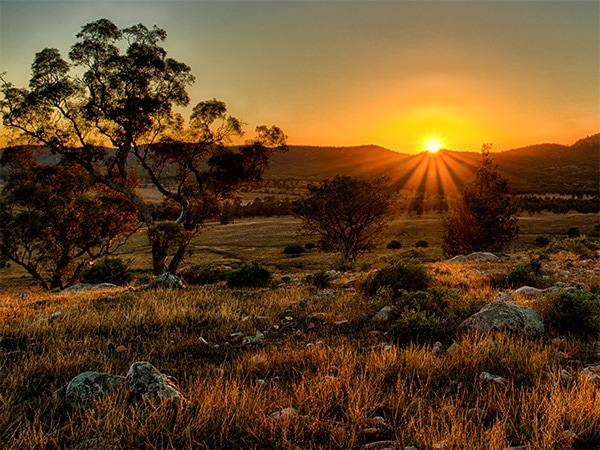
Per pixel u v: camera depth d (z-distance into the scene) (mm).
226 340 7898
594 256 21188
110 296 12930
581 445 3883
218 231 104750
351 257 43875
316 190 42406
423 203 142125
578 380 5180
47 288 33344
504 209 37031
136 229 37906
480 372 5703
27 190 31656
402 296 9594
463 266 19000
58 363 6188
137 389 4934
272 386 5395
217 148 34375
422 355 6172
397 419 4488
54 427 4402
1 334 8031
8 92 25219
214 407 4645
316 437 4133
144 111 27297
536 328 7387
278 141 34969
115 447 3922
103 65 26453
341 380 5297
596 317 7785
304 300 11312
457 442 3756
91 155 28109
